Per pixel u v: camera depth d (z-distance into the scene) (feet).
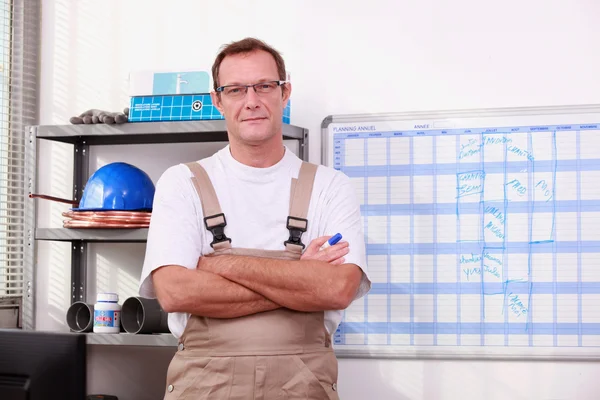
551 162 8.23
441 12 8.52
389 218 8.47
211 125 7.77
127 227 7.75
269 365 5.64
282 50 8.80
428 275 8.37
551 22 8.31
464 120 8.39
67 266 9.19
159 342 7.59
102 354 9.04
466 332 8.26
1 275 9.04
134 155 9.14
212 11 9.01
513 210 8.27
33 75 9.39
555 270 8.18
